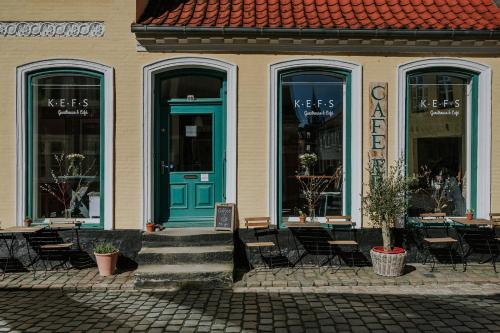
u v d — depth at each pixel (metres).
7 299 6.04
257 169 7.52
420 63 7.56
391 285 6.55
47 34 7.38
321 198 7.73
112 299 6.02
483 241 7.60
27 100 7.45
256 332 4.91
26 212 7.43
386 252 6.83
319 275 6.94
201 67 7.58
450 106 7.81
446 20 7.67
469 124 7.84
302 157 7.72
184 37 7.27
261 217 7.40
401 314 5.41
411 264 7.52
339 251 7.52
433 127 7.80
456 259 7.61
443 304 5.75
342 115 7.75
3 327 5.09
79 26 7.41
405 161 7.59
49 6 7.38
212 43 7.35
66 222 7.48
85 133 7.59
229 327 5.05
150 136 7.46
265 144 7.52
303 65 7.50
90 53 7.41
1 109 7.39
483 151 7.65
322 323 5.15
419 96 7.75
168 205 7.83
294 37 7.30
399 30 7.24
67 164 7.60
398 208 6.96
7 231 6.82
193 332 4.93
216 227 7.44
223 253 6.85
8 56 7.37
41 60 7.37
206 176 7.85
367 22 7.52
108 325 5.13
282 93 7.69
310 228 7.51
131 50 7.43
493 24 7.52
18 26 7.37
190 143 7.86
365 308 5.62
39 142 7.58
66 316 5.41
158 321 5.24
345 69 7.55
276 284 6.54
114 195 7.42
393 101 7.57
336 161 7.75
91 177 7.61
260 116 7.52
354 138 7.57
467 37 7.35
